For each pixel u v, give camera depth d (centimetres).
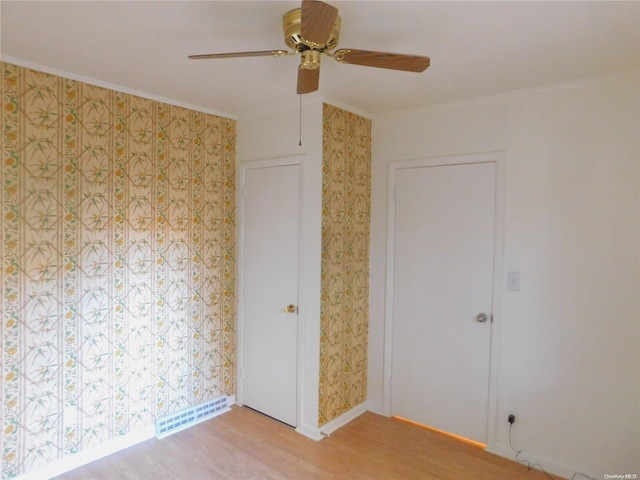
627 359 222
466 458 259
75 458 241
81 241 239
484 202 268
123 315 260
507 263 259
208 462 250
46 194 224
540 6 152
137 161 263
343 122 290
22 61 211
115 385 257
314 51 155
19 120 213
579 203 234
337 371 296
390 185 310
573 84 234
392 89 252
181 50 198
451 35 178
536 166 248
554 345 244
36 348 223
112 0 152
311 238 278
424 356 297
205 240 306
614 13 157
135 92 259
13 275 214
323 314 280
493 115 263
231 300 327
